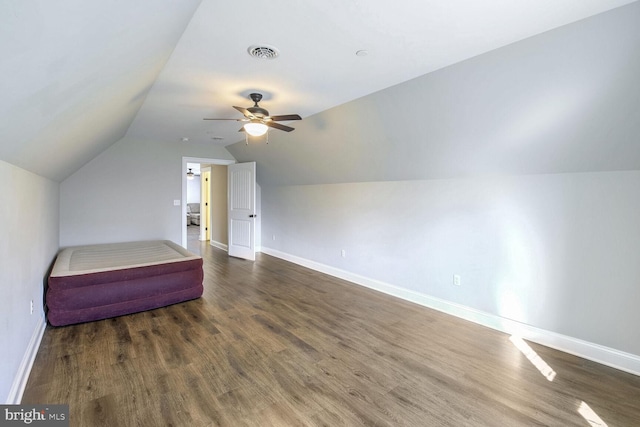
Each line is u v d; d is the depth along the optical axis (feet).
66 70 4.08
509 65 7.19
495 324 10.16
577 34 6.03
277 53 7.41
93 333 9.35
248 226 19.84
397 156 12.00
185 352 8.30
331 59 7.70
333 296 13.19
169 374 7.29
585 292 8.41
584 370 7.74
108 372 7.30
